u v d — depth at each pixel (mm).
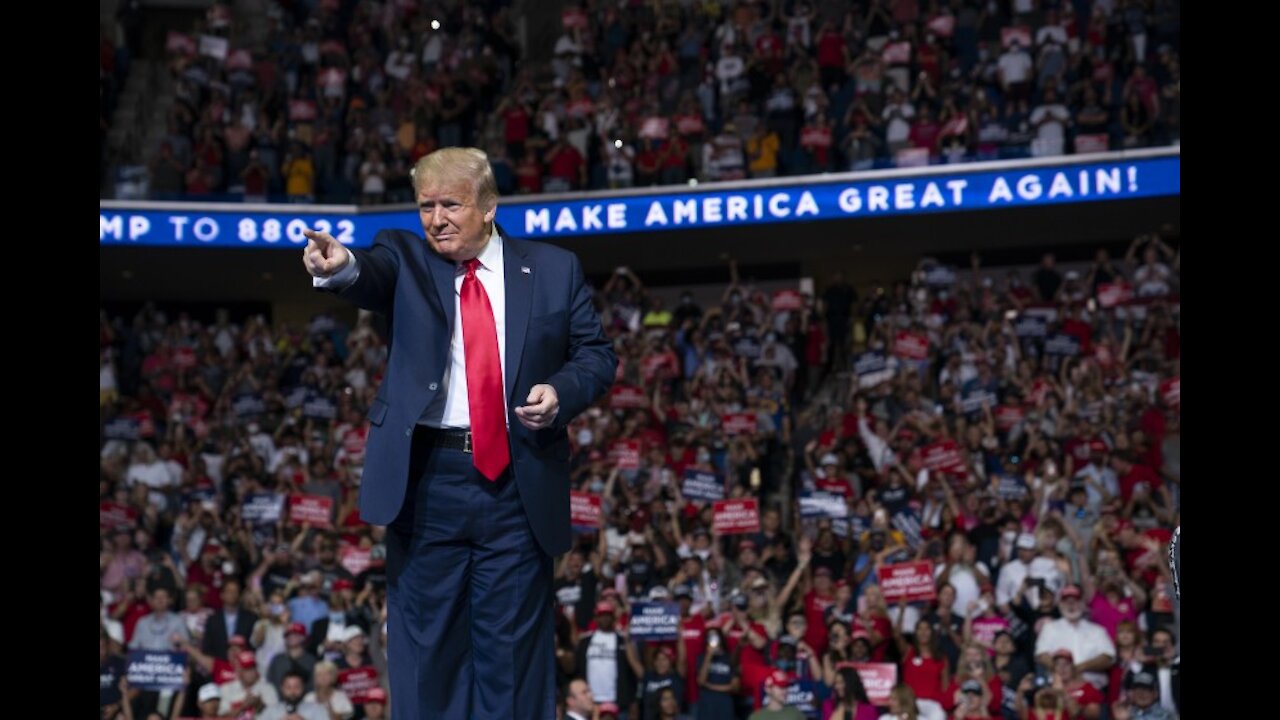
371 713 9750
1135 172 16203
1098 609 9695
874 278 20016
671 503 12008
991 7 17875
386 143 18547
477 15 19766
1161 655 9258
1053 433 13109
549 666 2625
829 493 11516
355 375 16672
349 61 20031
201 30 20688
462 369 2510
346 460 13352
